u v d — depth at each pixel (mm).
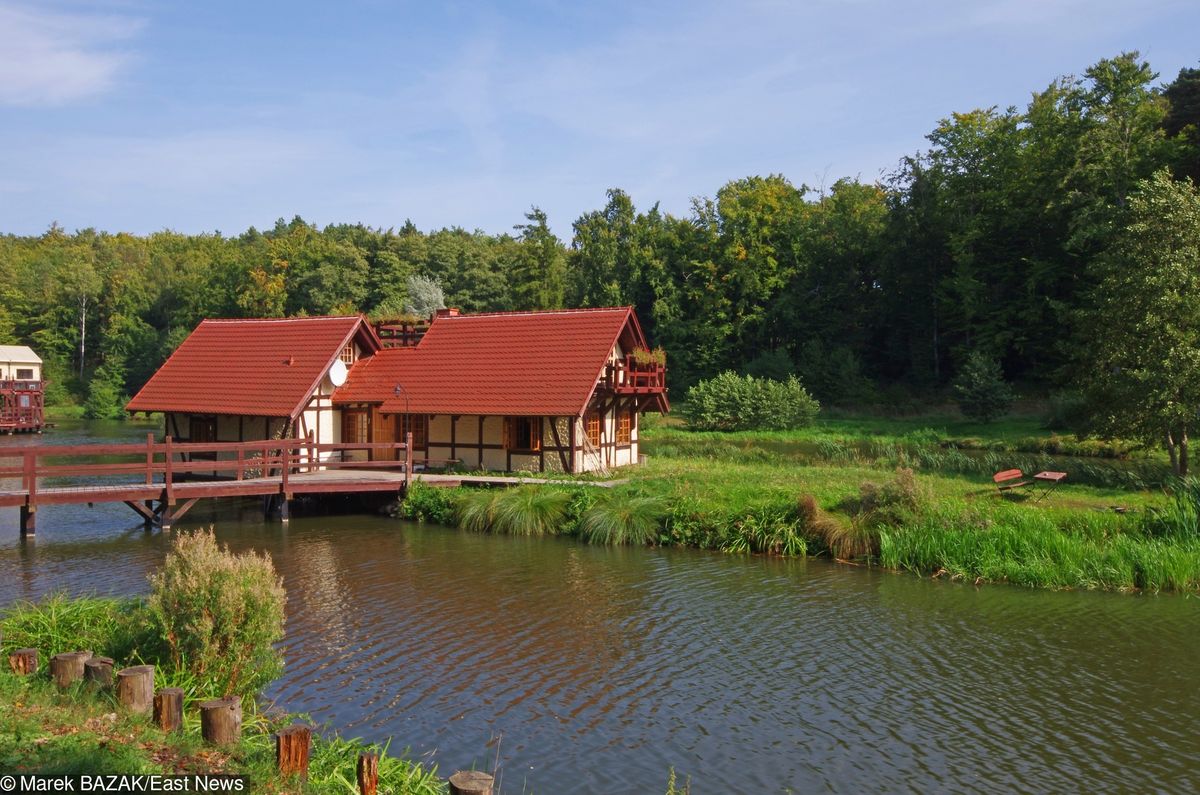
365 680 11688
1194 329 24297
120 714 7820
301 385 29078
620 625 14305
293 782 7129
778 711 10898
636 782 9055
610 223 74062
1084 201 44531
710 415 48594
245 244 114375
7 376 59750
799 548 19594
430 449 29438
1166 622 14656
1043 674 12203
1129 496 22281
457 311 32844
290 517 24594
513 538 21625
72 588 16000
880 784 9102
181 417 31062
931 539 18328
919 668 12445
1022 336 49781
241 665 9672
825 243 64000
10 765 6516
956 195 56125
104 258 104875
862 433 45562
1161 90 52500
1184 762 9578
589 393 26828
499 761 9453
